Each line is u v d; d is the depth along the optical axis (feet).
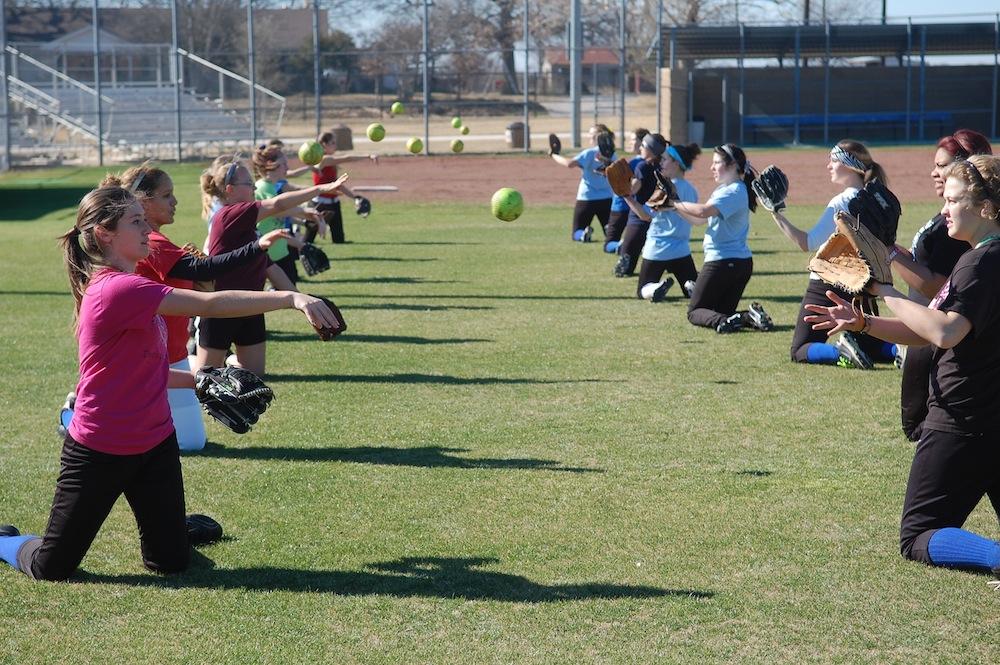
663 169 39.52
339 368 29.81
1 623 14.34
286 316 38.34
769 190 25.82
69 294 44.09
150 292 14.47
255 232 26.73
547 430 23.43
